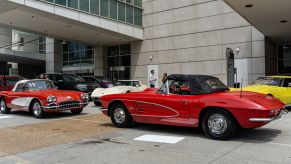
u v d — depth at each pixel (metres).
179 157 6.14
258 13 14.80
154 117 8.65
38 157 6.37
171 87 8.55
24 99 12.66
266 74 20.72
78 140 7.84
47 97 11.73
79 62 34.53
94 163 5.87
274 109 7.25
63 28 23.77
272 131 8.52
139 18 27.20
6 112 13.85
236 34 21.81
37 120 11.55
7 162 6.05
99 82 21.06
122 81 18.27
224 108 7.35
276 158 5.95
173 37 25.34
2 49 35.69
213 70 22.95
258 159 5.90
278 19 15.95
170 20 25.56
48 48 38.09
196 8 24.00
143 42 27.48
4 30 41.47
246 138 7.67
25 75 46.78
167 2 25.78
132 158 6.14
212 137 7.59
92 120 11.20
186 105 7.99
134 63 28.19
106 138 8.02
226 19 22.33
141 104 8.93
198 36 23.83
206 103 7.60
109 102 9.66
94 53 31.73
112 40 28.06
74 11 21.39
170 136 8.09
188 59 24.38
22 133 8.90
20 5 18.34
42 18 21.03
